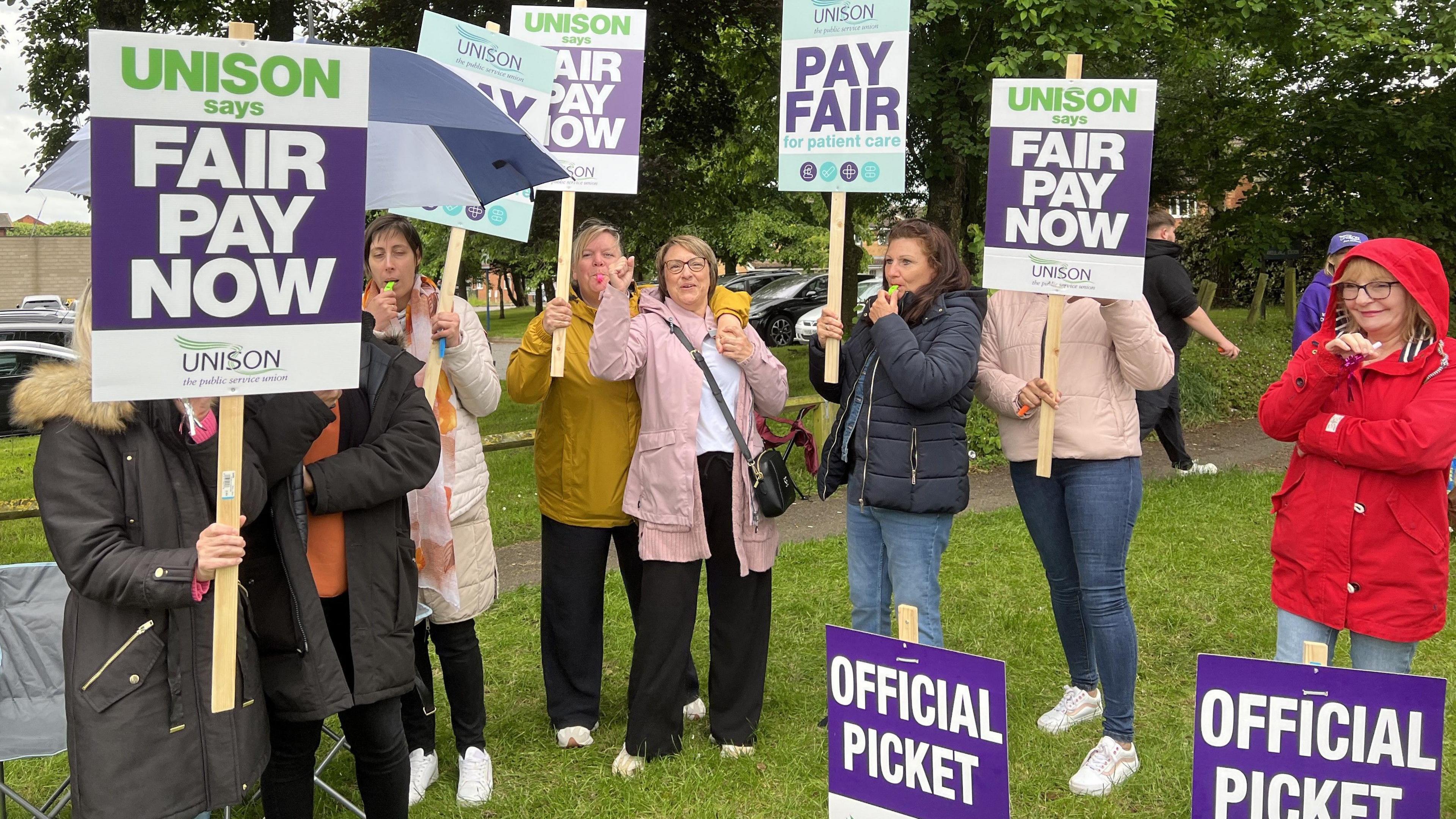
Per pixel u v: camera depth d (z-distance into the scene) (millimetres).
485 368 3564
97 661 2268
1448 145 13625
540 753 3871
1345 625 2924
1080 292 3367
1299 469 3039
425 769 3582
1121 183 3299
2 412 11844
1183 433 9906
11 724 3135
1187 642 4812
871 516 3746
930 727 2566
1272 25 11664
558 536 3879
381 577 2719
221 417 2191
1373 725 2383
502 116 3072
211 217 2137
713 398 3688
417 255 3539
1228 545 6223
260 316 2195
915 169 12867
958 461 3584
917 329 3600
